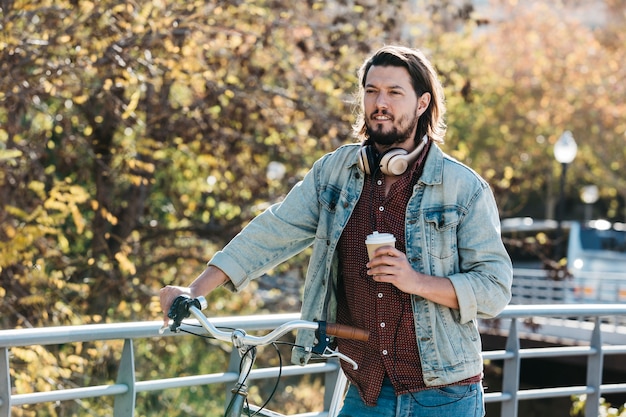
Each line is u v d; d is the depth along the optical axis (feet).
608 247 111.24
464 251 14.28
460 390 14.30
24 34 40.47
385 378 14.39
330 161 15.11
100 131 48.83
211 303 56.49
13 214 41.88
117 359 46.68
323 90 49.06
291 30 48.73
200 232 56.18
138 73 42.32
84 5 38.37
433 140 14.69
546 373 62.95
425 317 14.10
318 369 20.51
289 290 56.75
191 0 41.11
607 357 54.49
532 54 139.85
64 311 43.39
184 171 52.70
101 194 49.06
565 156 87.51
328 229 14.85
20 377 36.19
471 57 124.77
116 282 47.39
